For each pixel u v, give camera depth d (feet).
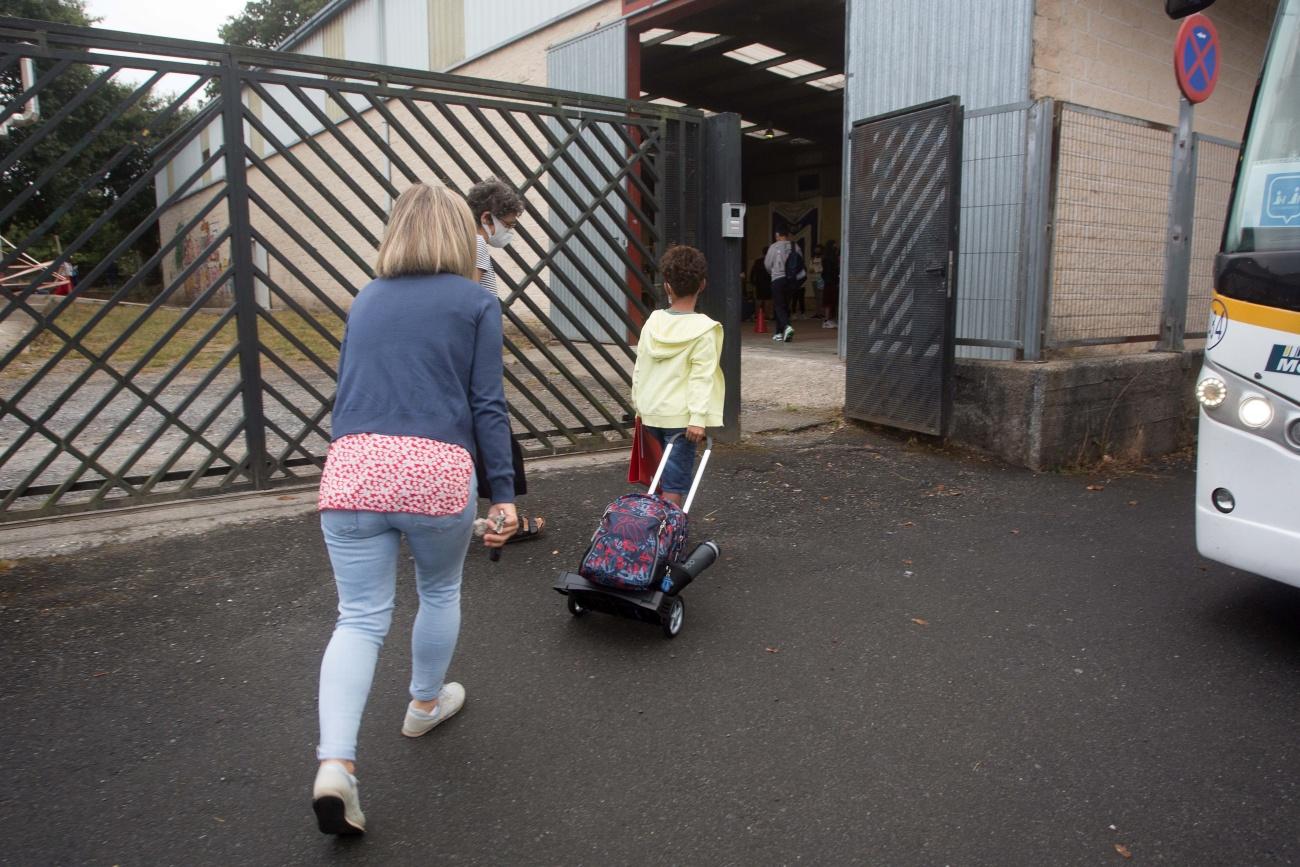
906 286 23.17
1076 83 28.04
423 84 18.86
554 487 19.56
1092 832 8.57
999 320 23.65
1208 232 26.73
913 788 9.25
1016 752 9.91
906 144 22.68
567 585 12.35
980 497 19.54
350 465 8.21
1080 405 22.26
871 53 31.42
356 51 59.26
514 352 21.16
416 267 8.72
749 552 15.97
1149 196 24.93
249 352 17.98
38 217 80.84
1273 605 13.97
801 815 8.80
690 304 14.55
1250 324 11.84
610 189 21.70
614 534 12.20
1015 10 26.86
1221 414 12.15
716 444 22.97
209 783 9.20
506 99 22.91
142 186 16.85
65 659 11.65
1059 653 12.30
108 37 15.81
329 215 61.36
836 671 11.73
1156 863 8.14
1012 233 23.12
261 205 17.67
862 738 10.17
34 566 14.58
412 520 8.23
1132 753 9.92
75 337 16.30
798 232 80.84
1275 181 11.94
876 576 14.96
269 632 12.51
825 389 29.27
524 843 8.37
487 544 8.82
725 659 12.03
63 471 20.67
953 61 28.71
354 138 55.21
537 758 9.73
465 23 49.08
